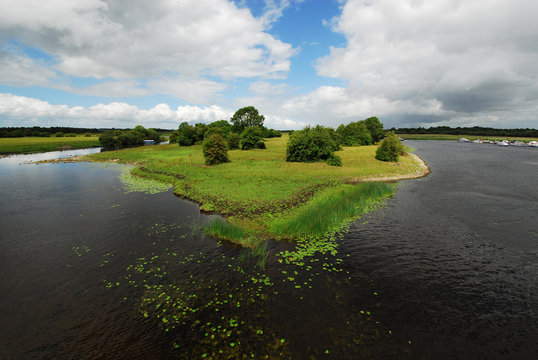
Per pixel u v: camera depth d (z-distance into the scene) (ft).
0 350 26.13
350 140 250.98
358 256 45.80
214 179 105.19
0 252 46.88
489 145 366.43
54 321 30.22
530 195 86.38
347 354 25.67
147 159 168.55
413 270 41.63
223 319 30.48
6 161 169.27
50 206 73.56
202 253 46.52
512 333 29.04
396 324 30.01
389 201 79.15
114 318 30.73
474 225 60.08
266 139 345.10
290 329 28.91
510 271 41.63
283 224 57.21
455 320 30.91
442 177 118.11
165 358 25.30
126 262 43.47
